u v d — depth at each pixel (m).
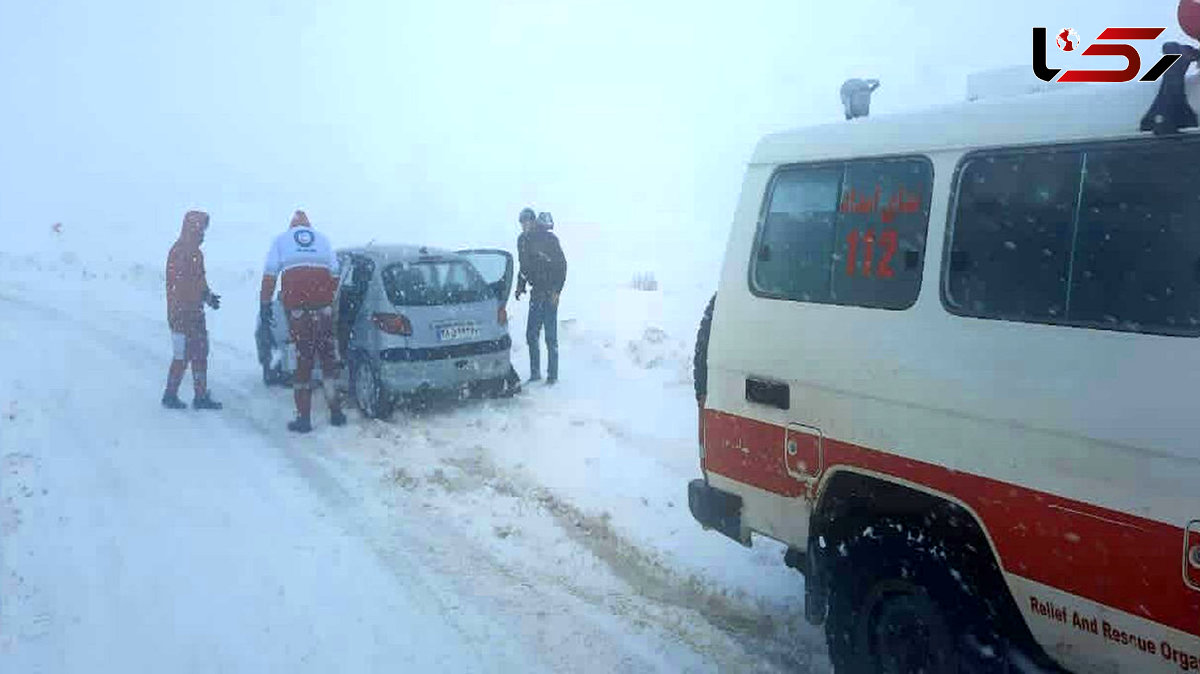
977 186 3.51
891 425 3.68
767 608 5.09
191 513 6.59
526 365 11.65
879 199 3.87
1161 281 2.93
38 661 4.56
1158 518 2.82
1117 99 3.13
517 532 6.22
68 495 6.94
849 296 3.94
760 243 4.41
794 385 4.13
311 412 9.48
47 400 9.90
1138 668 2.93
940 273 3.57
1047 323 3.20
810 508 4.11
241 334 14.06
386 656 4.59
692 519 6.39
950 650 3.56
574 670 4.46
